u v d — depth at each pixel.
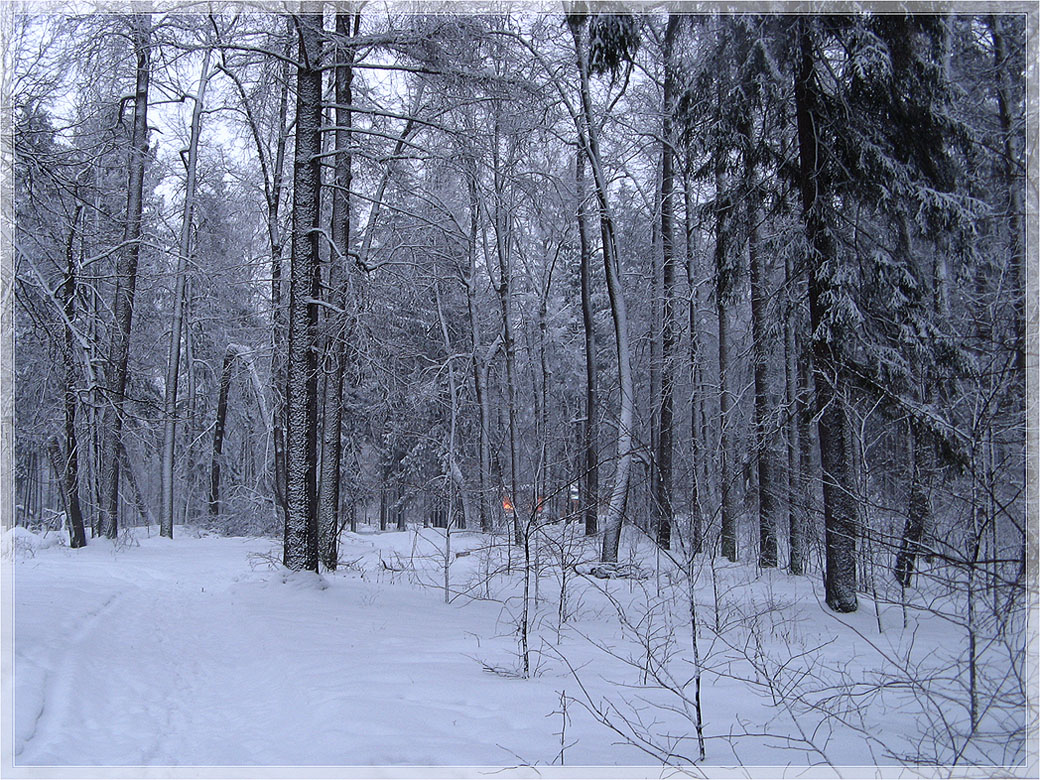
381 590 14.04
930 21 10.23
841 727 6.04
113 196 20.12
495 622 11.31
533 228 28.83
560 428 21.73
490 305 31.25
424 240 22.23
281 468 23.59
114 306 19.53
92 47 13.64
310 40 14.02
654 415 22.36
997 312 6.91
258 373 27.66
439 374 26.19
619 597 13.83
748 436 15.88
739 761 5.04
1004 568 4.88
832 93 11.89
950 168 11.18
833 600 11.82
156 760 5.15
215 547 21.17
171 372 24.00
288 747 5.46
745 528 18.12
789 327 13.52
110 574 14.67
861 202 11.76
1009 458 5.68
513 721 6.11
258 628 9.80
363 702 6.33
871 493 10.84
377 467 32.75
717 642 9.80
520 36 16.55
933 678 4.99
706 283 20.70
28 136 10.31
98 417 17.78
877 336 11.29
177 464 33.34
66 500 19.45
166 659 8.24
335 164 17.23
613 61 11.64
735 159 13.05
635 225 24.95
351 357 17.17
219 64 18.05
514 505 10.76
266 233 25.89
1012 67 10.39
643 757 5.35
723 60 11.88
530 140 18.81
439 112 15.97
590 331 21.89
